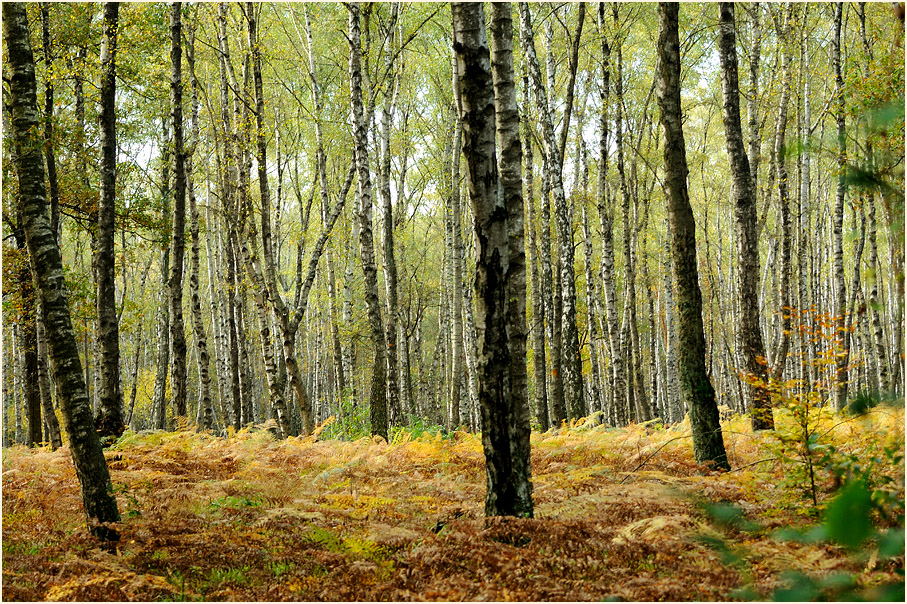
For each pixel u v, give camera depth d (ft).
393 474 30.01
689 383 26.22
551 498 22.15
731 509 6.81
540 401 56.70
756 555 12.67
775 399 16.39
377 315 44.47
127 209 54.90
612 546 16.24
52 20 48.44
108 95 37.19
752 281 33.19
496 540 17.94
